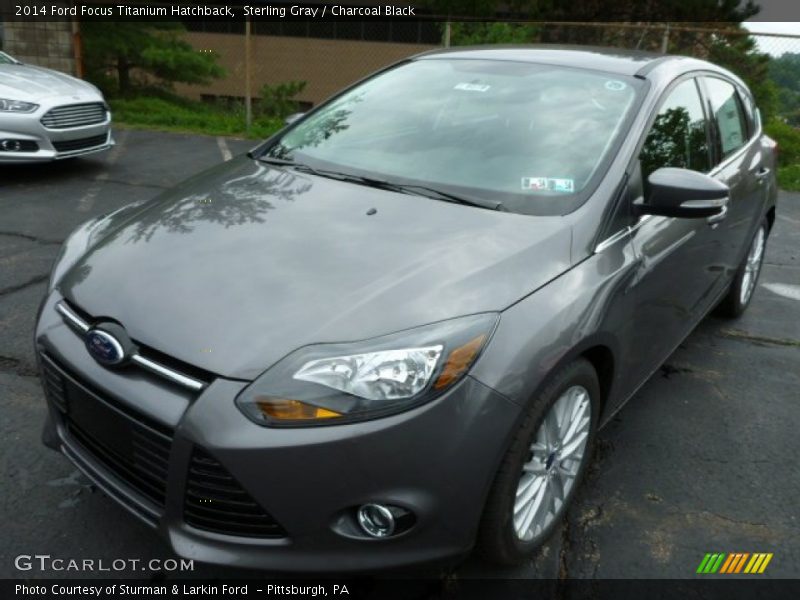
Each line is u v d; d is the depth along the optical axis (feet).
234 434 6.34
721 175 12.14
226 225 8.49
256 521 6.66
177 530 6.89
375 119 11.03
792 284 18.54
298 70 72.18
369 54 70.18
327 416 6.38
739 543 8.77
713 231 11.56
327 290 7.18
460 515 6.82
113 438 7.20
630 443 10.70
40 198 22.15
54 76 25.84
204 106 57.21
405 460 6.46
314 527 6.57
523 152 9.70
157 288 7.37
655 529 8.92
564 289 7.77
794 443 11.00
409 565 6.84
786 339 14.88
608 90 10.46
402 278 7.34
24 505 8.63
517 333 7.09
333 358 6.55
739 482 9.95
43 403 10.73
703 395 12.26
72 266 8.48
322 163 10.31
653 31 39.58
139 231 8.61
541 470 7.78
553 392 7.39
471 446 6.66
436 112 10.79
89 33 50.21
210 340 6.75
